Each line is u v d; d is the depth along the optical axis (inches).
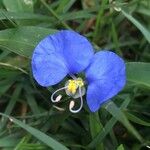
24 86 4.5
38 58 3.6
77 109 4.1
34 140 4.0
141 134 4.4
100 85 3.6
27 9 4.5
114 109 3.8
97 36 4.9
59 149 3.7
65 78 4.0
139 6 4.9
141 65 4.0
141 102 4.5
